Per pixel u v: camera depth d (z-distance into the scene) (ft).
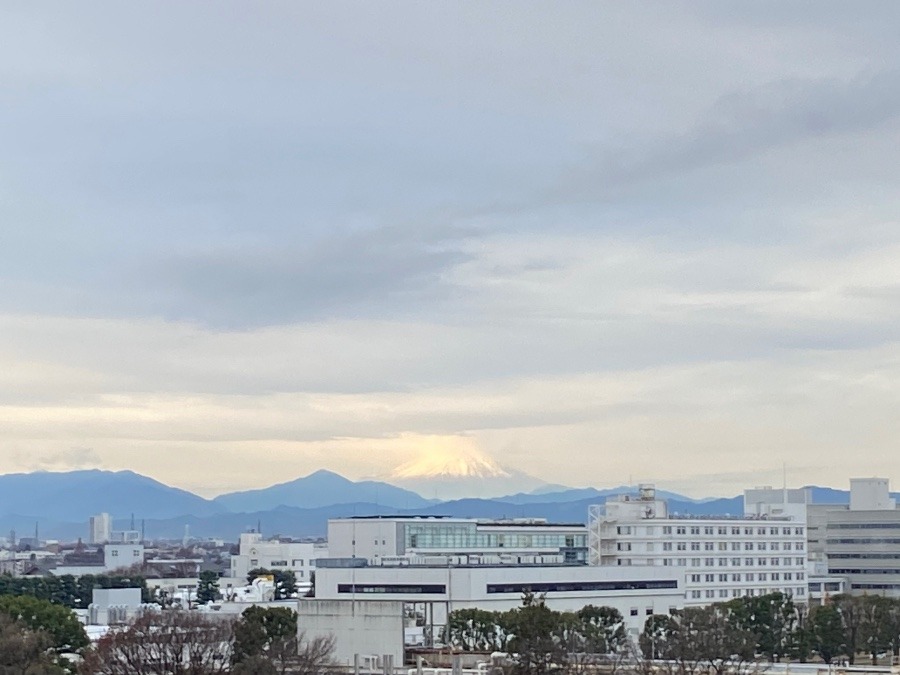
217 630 579.89
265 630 635.25
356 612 622.95
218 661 598.34
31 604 654.12
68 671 580.30
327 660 571.69
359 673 582.76
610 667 627.46
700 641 643.04
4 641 543.39
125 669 544.62
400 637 611.47
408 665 619.26
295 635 612.29
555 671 582.35
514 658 601.21
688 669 614.75
